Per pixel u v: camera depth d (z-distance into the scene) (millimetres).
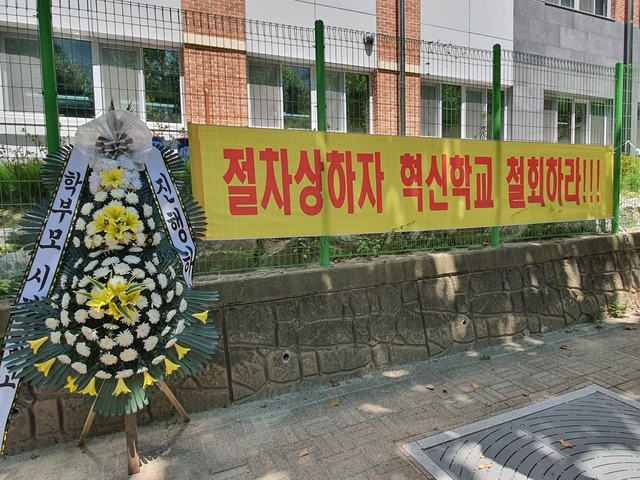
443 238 4219
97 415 2684
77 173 2342
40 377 2109
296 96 7480
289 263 3529
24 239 2305
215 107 6141
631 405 2916
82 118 4219
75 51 5477
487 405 2949
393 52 8000
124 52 5930
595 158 4859
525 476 2205
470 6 9203
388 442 2543
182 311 2348
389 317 3604
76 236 2281
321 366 3295
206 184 3092
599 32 10891
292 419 2830
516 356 3791
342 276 3408
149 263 2273
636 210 5637
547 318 4387
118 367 2139
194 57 6547
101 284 2104
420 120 7320
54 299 2164
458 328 3885
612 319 4785
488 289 4086
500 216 4266
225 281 3035
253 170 3217
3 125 3182
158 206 2471
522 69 5652
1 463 2451
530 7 9906
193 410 2924
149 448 2537
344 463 2359
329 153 3465
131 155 2359
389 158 3697
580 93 5574
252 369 3080
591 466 2262
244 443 2570
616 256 5023
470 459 2361
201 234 2705
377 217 3674
